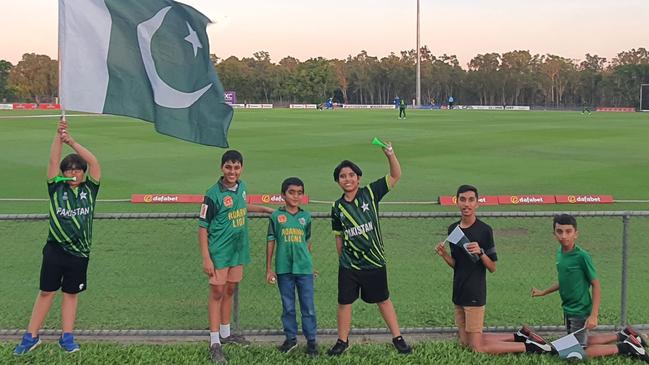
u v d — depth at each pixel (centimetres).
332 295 770
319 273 855
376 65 14212
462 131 3503
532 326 652
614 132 3462
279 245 590
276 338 640
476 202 591
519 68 13712
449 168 1933
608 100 12988
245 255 604
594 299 578
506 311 711
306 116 5575
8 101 12462
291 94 12975
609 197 1386
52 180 580
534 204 1355
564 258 590
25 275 834
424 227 1102
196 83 638
